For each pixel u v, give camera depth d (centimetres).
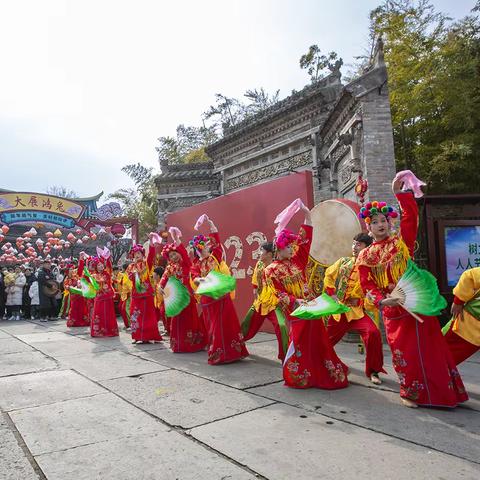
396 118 977
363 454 271
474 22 962
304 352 426
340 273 482
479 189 924
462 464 255
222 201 884
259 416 347
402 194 363
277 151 1241
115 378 485
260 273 525
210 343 552
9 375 512
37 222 1694
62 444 301
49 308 1247
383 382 441
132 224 1658
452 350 396
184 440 303
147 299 725
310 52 1973
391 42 1027
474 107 888
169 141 2558
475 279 369
